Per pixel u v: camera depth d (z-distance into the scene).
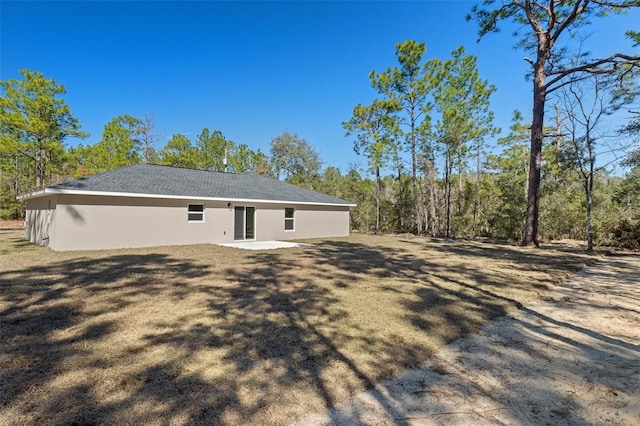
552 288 6.30
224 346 3.40
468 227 22.17
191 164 30.20
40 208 12.93
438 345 3.51
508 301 5.29
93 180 12.02
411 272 7.79
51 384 2.57
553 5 12.55
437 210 24.47
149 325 4.01
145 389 2.52
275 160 37.94
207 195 13.64
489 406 2.39
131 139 28.33
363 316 4.46
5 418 2.12
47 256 9.48
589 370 3.00
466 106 20.41
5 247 11.68
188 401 2.36
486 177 25.22
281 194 17.48
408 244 15.00
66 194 10.66
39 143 22.58
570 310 4.89
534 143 13.73
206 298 5.28
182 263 8.63
